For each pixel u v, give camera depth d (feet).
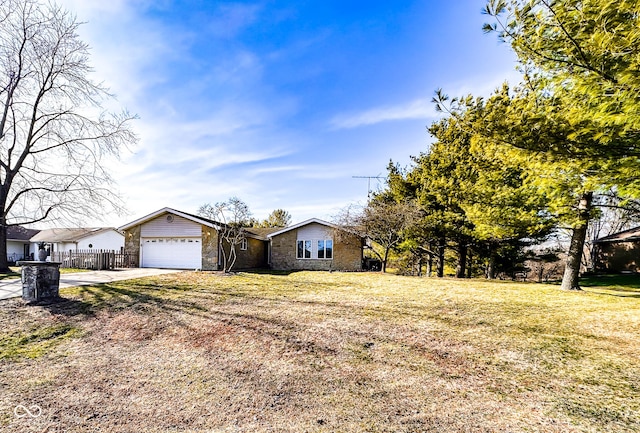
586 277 56.90
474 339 18.08
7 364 16.12
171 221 61.57
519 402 11.44
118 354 17.25
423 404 11.52
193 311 25.12
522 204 32.96
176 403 12.07
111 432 10.31
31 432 10.39
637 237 59.72
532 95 17.61
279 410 11.39
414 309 25.22
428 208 54.08
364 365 15.05
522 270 65.98
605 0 10.62
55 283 28.89
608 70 11.84
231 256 62.85
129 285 36.09
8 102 48.39
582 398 11.55
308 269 65.62
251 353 16.81
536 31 13.26
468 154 45.96
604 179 17.81
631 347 16.38
